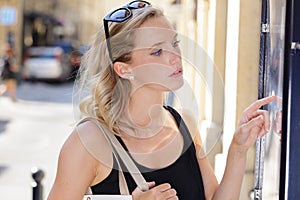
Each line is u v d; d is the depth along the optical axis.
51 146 10.50
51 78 24.28
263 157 2.35
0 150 9.95
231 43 3.63
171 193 1.85
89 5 36.09
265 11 2.34
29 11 31.42
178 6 7.47
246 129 2.03
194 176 1.98
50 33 33.66
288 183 1.99
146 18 1.93
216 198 2.04
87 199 1.88
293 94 1.97
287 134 1.98
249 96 3.34
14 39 26.67
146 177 1.90
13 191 7.09
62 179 1.86
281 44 2.08
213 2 4.38
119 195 1.87
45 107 16.67
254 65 3.29
